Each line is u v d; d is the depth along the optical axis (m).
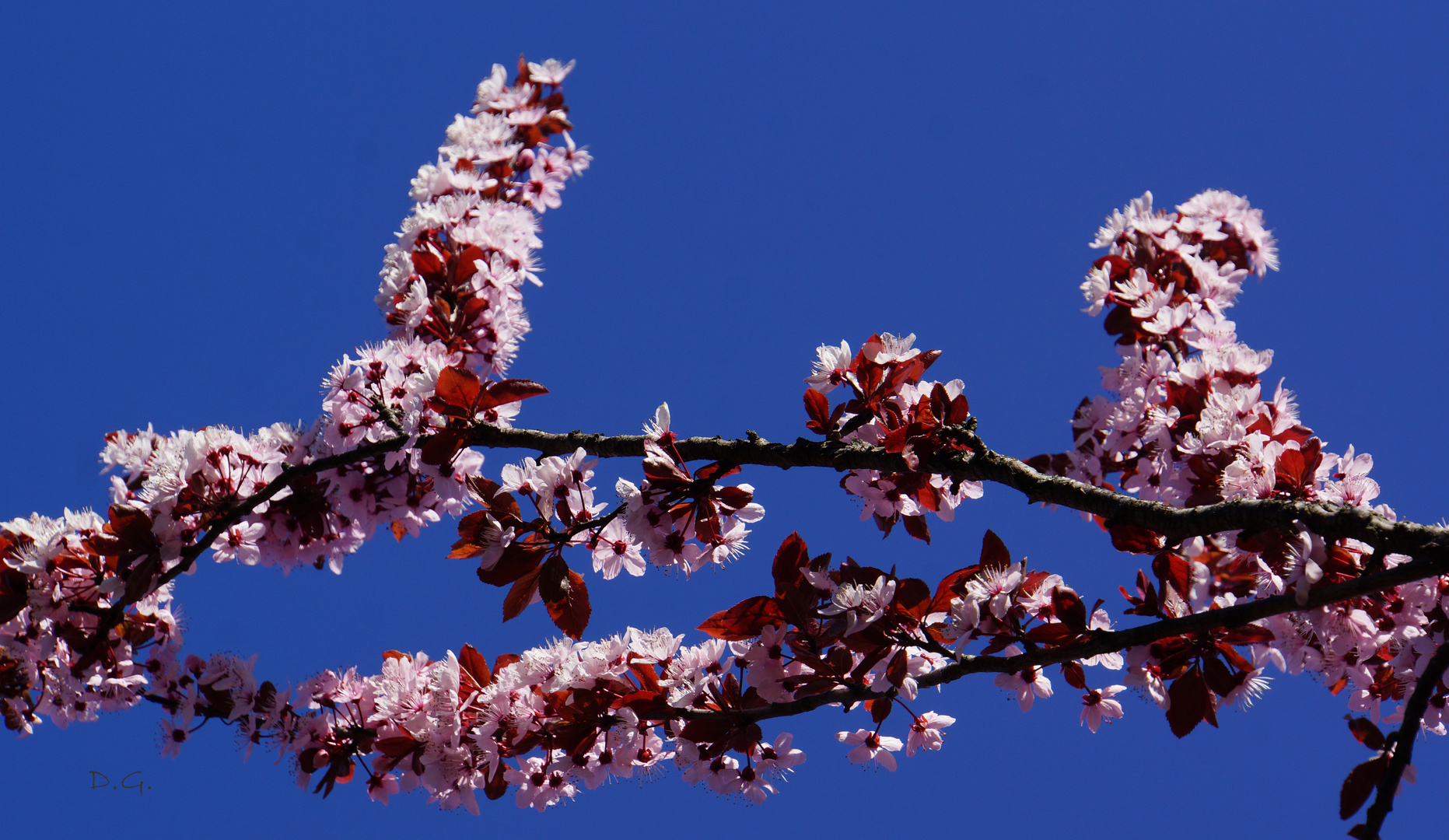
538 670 3.73
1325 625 3.50
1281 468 3.07
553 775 3.98
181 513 4.11
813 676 3.37
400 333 4.69
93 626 4.39
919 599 3.12
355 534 4.71
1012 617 3.14
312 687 4.23
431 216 4.96
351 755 4.19
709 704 3.52
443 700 3.86
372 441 4.21
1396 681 3.70
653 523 3.67
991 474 3.47
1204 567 3.13
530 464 3.77
